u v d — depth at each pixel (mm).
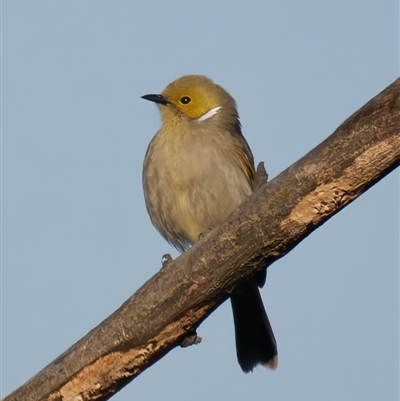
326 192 8211
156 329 8781
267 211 8422
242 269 8695
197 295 8734
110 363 8812
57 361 8859
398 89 7812
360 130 7961
